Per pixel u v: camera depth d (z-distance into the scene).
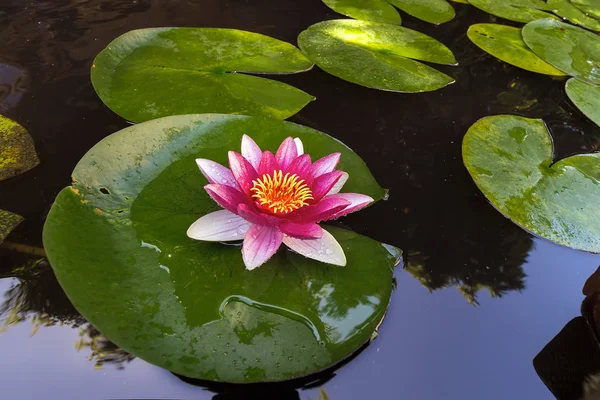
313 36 0.70
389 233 0.50
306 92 0.63
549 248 0.51
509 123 0.61
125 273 0.43
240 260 0.45
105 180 0.48
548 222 0.52
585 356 0.45
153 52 0.62
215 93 0.58
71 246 0.44
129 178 0.48
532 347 0.45
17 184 0.50
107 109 0.57
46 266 0.45
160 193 0.48
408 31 0.77
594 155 0.59
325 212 0.44
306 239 0.44
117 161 0.49
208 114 0.53
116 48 0.61
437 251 0.49
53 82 0.60
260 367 0.41
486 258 0.49
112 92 0.57
